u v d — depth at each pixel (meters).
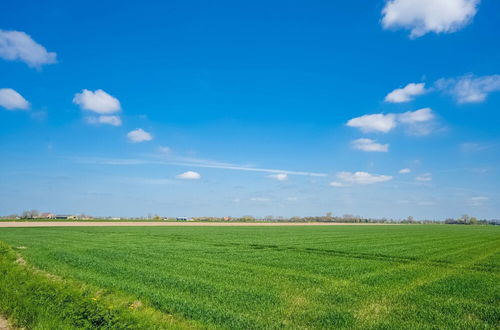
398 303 13.73
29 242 39.72
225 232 71.19
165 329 9.80
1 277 15.09
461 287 17.06
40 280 14.60
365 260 27.28
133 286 15.74
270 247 38.34
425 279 19.14
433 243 46.12
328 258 28.38
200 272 20.33
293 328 10.53
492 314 12.38
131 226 95.06
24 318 10.04
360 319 11.56
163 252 31.27
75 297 11.77
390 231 86.19
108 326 9.42
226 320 11.18
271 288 16.12
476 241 50.59
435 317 11.91
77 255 27.20
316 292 15.38
